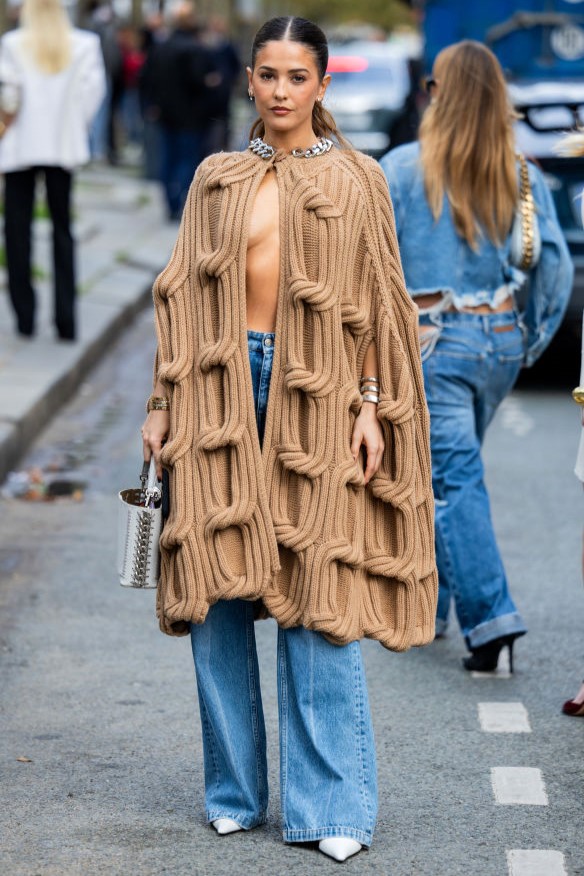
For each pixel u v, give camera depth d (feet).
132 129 110.11
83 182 84.28
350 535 14.67
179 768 17.15
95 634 21.98
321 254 14.25
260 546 14.39
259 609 15.40
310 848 14.97
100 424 36.24
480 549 20.36
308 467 14.29
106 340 45.16
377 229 14.74
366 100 80.23
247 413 14.35
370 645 21.90
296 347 14.29
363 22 260.01
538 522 28.32
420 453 15.10
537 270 20.98
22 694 19.52
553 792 16.53
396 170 20.52
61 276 41.14
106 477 31.37
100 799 16.22
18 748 17.67
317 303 14.19
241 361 14.32
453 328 20.49
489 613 20.36
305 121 14.57
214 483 14.42
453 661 21.11
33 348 40.60
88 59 38.96
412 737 18.19
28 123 39.17
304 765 14.90
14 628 22.18
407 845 15.11
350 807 14.78
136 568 14.85
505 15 55.62
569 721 18.79
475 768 17.22
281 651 14.99
